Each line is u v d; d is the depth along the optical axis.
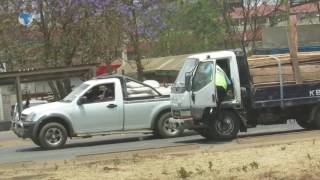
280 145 15.77
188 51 59.28
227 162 13.18
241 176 11.27
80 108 21.83
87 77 32.38
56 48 35.34
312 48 23.00
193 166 12.86
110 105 22.09
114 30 35.84
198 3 52.06
